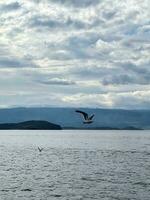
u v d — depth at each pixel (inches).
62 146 7711.6
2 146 7657.5
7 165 4013.3
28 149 6761.8
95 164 4163.4
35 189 2539.4
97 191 2466.8
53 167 3853.3
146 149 6894.7
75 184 2741.1
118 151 6328.7
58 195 2341.3
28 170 3582.7
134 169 3690.9
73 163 4264.3
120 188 2583.7
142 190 2517.2
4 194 2370.8
